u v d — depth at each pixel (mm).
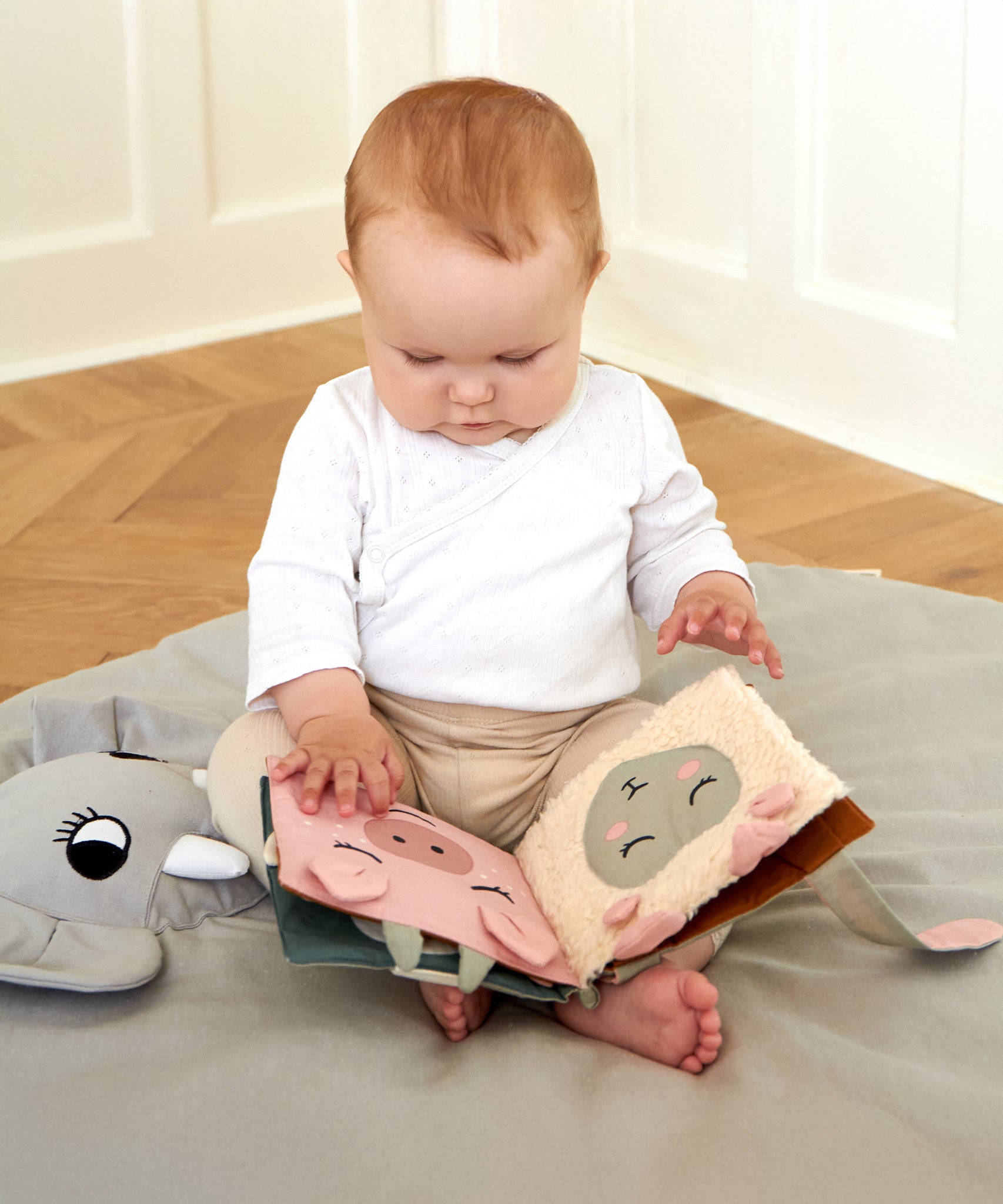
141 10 2357
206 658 1312
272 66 2564
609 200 2379
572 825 841
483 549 913
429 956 710
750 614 924
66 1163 689
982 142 1754
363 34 2625
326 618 897
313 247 2729
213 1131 705
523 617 914
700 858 733
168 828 920
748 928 897
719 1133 699
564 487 928
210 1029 783
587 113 2352
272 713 909
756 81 2035
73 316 2471
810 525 1774
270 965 846
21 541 1737
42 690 1241
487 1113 712
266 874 844
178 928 879
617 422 964
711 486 1903
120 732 1105
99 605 1571
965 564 1657
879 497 1860
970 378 1868
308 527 923
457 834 856
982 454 1885
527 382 844
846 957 849
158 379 2381
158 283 2555
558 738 945
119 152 2447
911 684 1169
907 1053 764
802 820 709
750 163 2100
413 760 944
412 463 919
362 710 852
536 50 2416
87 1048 764
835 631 1301
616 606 949
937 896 886
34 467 1979
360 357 2496
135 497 1879
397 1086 732
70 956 830
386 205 808
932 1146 692
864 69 1891
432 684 921
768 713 793
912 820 989
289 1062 747
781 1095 723
